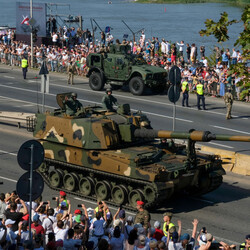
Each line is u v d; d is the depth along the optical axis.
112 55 68.88
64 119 39.81
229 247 24.80
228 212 36.28
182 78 70.75
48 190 40.72
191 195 39.41
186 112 61.44
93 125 38.22
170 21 176.50
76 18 103.62
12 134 54.94
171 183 35.28
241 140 31.58
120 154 37.19
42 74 51.00
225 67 69.19
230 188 41.00
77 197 39.22
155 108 62.84
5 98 67.81
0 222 25.27
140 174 35.47
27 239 24.83
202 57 75.50
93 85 71.00
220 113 61.09
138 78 67.31
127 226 26.77
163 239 26.17
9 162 46.22
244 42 23.02
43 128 41.12
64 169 40.97
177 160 37.75
